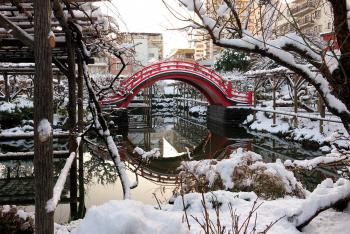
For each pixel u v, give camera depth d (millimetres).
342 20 2990
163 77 22188
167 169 12117
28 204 7965
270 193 5789
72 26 6344
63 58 9805
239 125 23297
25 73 17531
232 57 30516
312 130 15883
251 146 16000
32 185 9414
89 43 7977
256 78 21609
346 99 3291
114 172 10875
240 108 23438
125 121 20516
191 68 22938
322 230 3834
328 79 3260
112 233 2238
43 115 2498
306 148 14891
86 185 9477
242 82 31312
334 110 3422
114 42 8062
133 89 21000
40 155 2516
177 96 42094
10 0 4547
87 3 5852
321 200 3826
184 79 24438
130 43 8422
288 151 14562
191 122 27984
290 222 4039
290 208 4457
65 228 4898
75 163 7523
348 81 3199
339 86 3244
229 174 6172
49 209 2527
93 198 8359
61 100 20578
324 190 4203
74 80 7020
